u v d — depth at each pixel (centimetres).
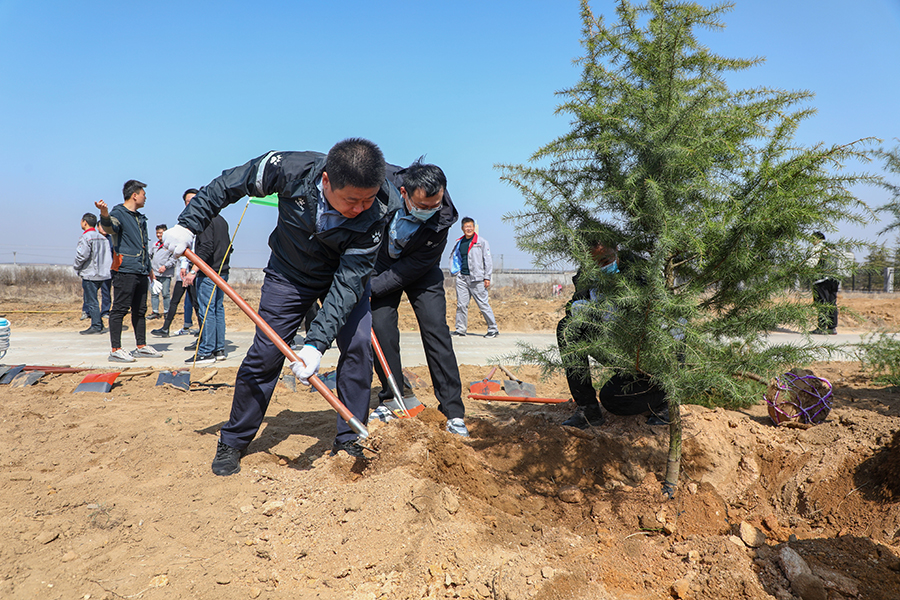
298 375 314
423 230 382
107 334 1077
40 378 589
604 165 301
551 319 1299
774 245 275
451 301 1822
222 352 746
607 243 297
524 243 305
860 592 229
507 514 307
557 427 397
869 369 600
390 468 321
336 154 278
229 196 329
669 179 271
